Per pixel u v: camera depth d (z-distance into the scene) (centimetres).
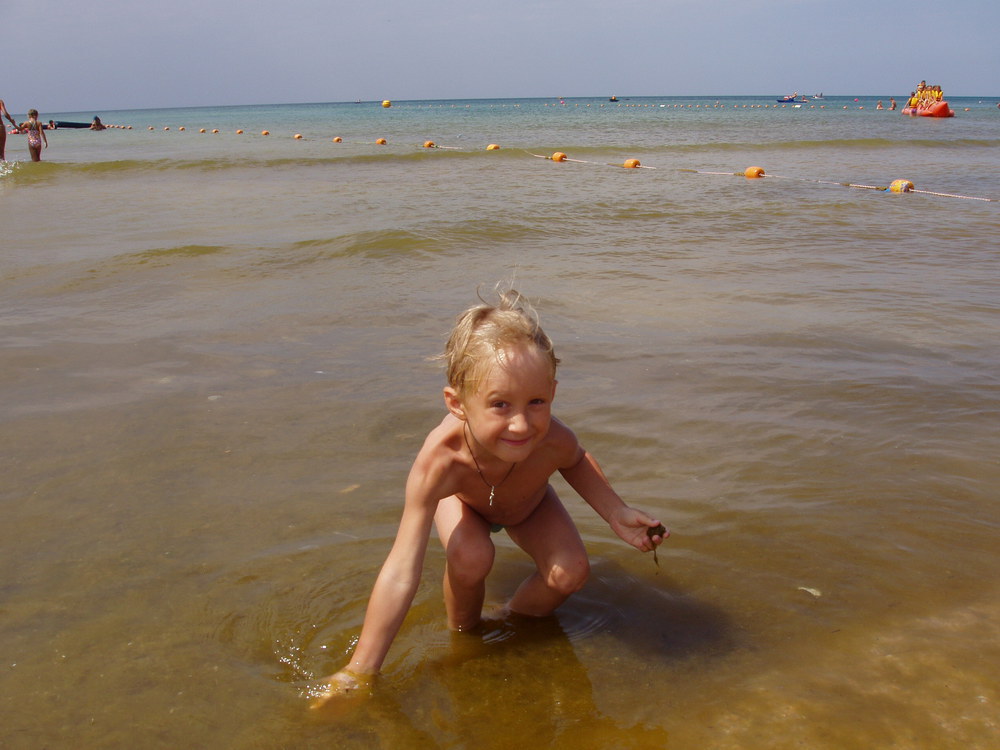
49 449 232
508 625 161
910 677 142
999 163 1184
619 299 396
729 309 380
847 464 225
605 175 988
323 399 270
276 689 141
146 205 722
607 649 153
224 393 275
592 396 273
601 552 186
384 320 360
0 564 177
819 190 841
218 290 413
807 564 178
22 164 1078
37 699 137
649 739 129
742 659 148
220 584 171
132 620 159
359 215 646
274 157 1234
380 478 217
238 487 212
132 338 334
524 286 420
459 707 137
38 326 350
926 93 3266
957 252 517
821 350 321
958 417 256
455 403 146
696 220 637
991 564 177
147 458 228
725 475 219
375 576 173
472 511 164
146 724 132
